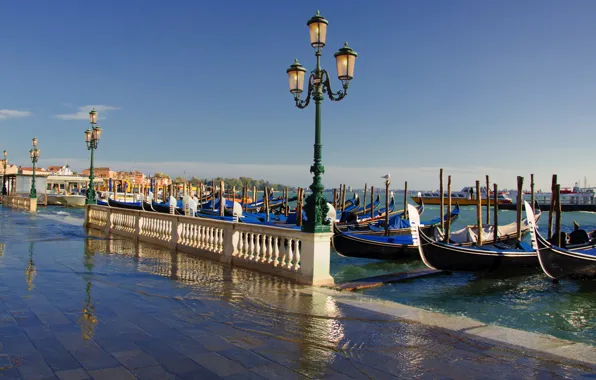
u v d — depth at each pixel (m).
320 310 6.46
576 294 12.23
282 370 4.16
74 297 6.84
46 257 11.29
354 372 4.17
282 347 4.83
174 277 9.00
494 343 5.08
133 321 5.63
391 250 17.88
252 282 8.61
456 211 30.50
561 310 10.51
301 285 8.38
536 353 4.77
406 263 18.27
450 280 13.77
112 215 18.48
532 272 15.33
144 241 15.54
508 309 10.58
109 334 5.06
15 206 42.06
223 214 30.06
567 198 77.25
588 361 4.56
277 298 7.22
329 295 7.47
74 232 18.78
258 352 4.64
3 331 5.07
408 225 23.38
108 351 4.50
